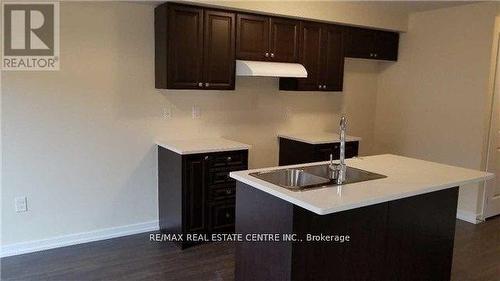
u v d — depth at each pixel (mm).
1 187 3209
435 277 2805
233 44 3752
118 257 3314
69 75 3365
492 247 3680
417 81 4836
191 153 3414
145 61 3686
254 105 4387
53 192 3422
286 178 2707
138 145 3760
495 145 4395
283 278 2201
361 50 4676
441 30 4527
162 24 3504
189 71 3557
